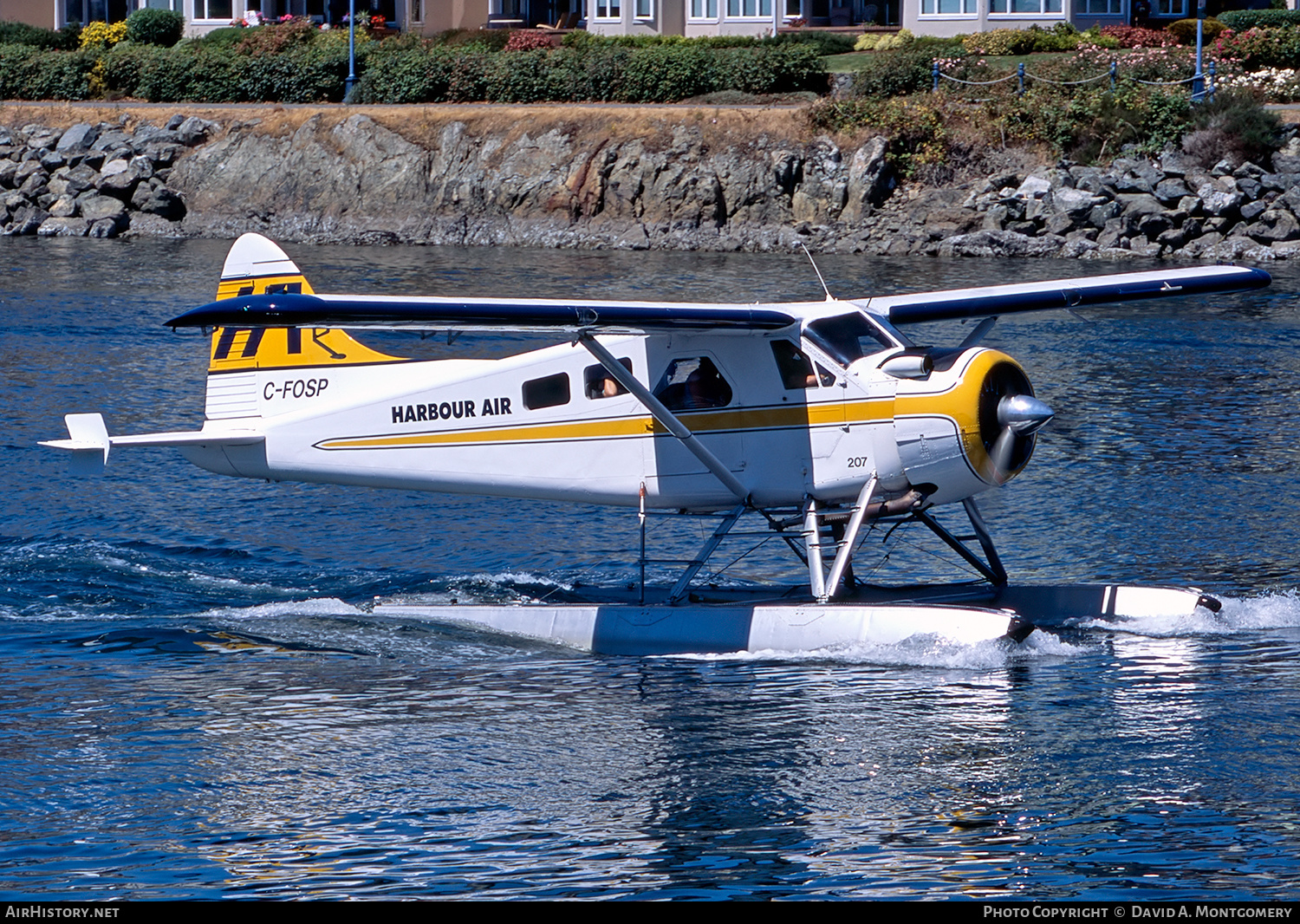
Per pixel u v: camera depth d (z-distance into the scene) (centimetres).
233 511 5319
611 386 4028
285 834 2659
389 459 4266
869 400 3794
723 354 3931
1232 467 5862
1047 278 11488
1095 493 5466
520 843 2617
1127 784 2816
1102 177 13725
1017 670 3503
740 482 3947
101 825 2695
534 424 4112
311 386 4350
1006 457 3741
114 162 16675
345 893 2431
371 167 16000
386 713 3291
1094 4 17788
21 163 16912
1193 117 14075
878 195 14438
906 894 2414
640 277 12056
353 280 11875
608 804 2773
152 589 4334
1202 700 3259
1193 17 18250
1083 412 7056
